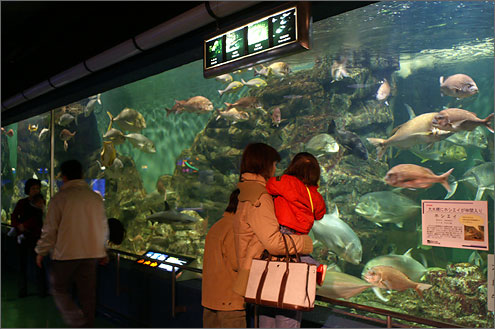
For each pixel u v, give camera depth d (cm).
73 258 346
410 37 782
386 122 856
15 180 1059
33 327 418
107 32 450
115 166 1007
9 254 727
